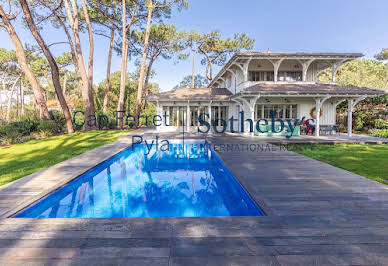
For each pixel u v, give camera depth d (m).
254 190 4.13
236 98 14.51
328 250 2.28
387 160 7.01
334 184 4.49
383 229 2.69
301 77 16.45
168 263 2.06
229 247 2.33
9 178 5.19
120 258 2.15
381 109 15.92
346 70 32.09
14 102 60.31
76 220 2.98
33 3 17.91
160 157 9.09
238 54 13.74
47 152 8.89
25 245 2.40
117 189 5.48
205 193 5.16
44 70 31.97
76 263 2.08
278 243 2.40
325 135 14.07
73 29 17.86
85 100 19.08
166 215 3.88
